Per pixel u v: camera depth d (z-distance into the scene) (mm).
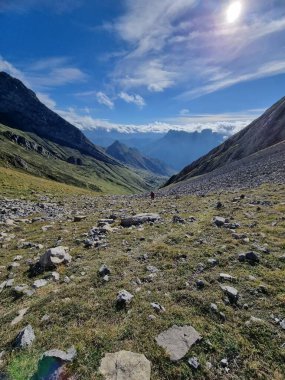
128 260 13891
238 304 9852
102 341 8391
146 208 32719
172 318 9258
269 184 37938
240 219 20141
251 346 8125
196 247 14930
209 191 45812
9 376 7523
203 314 9422
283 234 16078
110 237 18516
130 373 7297
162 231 18828
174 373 7406
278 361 7668
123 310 9766
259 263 12633
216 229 17828
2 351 8469
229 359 7777
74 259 15156
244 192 34625
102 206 41844
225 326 8844
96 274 12617
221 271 12078
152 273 12320
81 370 7426
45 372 7430
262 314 9320
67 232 21922
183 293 10477
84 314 9695
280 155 69312
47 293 11633
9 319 10125
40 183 78000
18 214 33375
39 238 20828
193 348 8094
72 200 52406
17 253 17672
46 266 14109
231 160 146250
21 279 13492
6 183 60406
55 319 9586
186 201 35375
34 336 8797
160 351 7984
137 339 8453
